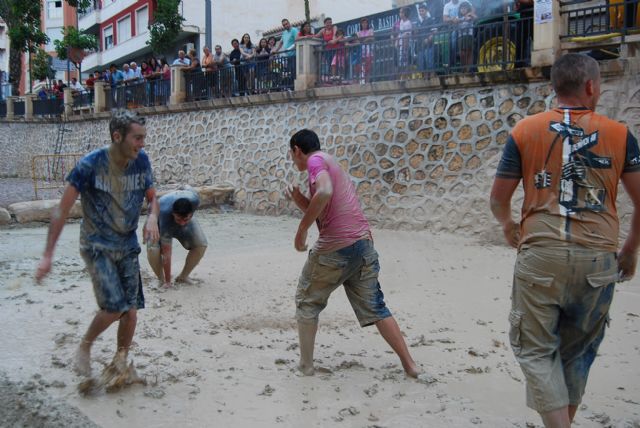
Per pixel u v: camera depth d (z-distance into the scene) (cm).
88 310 566
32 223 1173
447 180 1022
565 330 294
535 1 926
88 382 372
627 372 423
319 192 370
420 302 611
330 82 1266
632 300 611
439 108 1058
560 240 276
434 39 1077
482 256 827
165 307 583
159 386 388
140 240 996
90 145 2194
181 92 1662
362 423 339
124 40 3203
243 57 1554
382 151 1123
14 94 3025
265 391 380
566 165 280
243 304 597
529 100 950
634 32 852
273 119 1361
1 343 470
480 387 392
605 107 858
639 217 286
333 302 609
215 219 1262
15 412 358
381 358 449
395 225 1077
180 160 1614
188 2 2567
